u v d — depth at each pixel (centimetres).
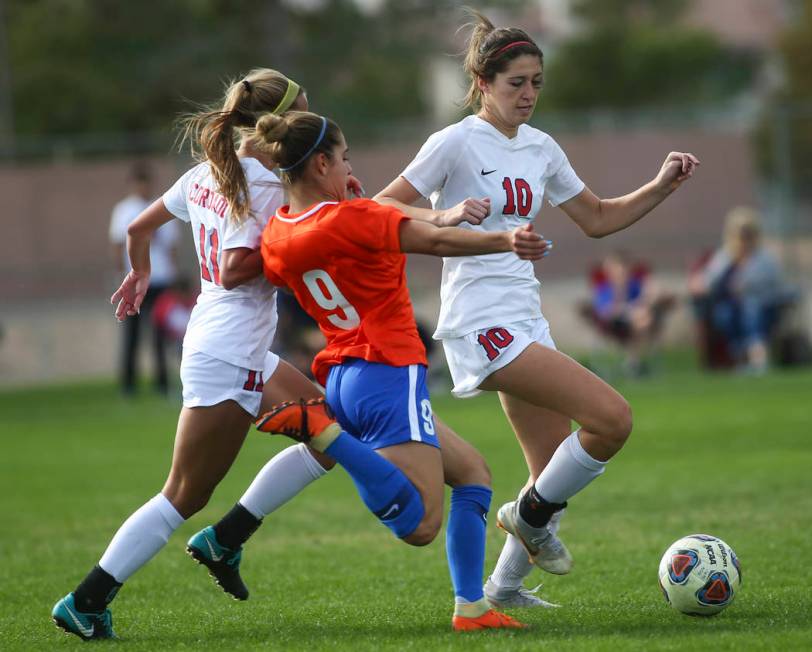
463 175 1944
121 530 1862
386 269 1769
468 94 2019
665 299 6200
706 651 1602
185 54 10831
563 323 8075
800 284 6888
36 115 10681
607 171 8288
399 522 1744
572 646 1648
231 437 1870
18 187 8575
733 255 6091
